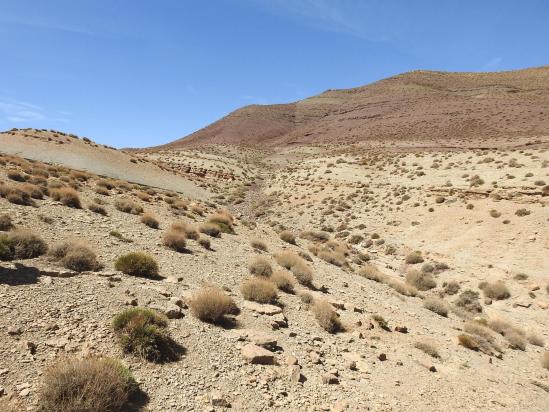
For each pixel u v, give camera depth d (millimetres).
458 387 9867
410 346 12148
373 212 42656
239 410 6566
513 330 17453
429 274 27453
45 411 5227
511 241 28703
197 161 92312
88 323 7625
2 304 7340
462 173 46875
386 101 166250
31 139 55062
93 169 51281
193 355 7789
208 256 16547
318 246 29281
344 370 9180
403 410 8000
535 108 101312
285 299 13266
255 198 60812
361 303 15812
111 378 5812
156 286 10688
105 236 14898
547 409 9938
